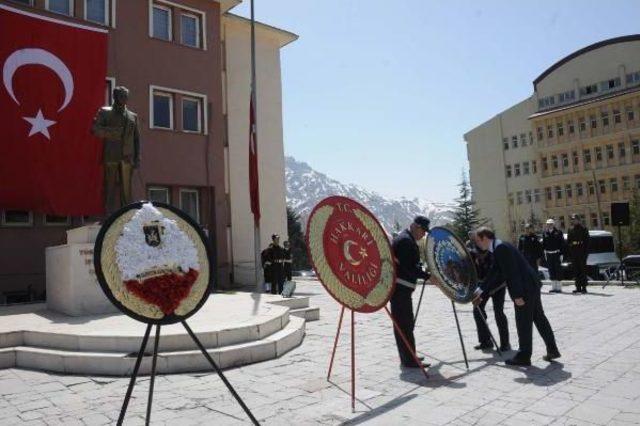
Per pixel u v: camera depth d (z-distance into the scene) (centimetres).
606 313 1114
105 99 1792
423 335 939
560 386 577
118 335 723
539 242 1429
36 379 670
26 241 1683
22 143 1600
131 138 1075
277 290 1841
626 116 5378
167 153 2025
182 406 540
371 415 499
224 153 2345
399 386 600
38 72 1645
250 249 2394
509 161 6431
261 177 2489
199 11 2194
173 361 688
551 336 702
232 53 2466
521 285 679
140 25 1992
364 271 594
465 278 757
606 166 5519
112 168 1064
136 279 387
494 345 816
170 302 397
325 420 488
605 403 512
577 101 5775
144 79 1981
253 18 1850
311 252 540
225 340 750
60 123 1673
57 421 503
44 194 1630
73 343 738
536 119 6009
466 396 551
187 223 425
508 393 558
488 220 6088
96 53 1769
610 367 654
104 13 1923
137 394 591
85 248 972
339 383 619
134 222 399
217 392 591
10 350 752
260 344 754
